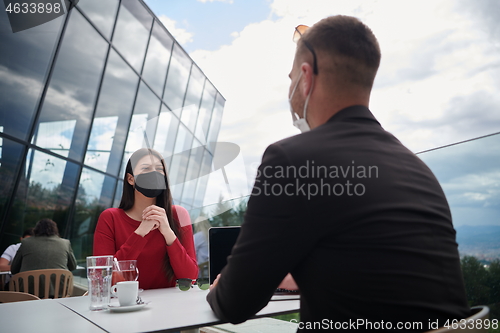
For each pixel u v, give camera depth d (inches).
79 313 39.0
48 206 208.4
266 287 22.7
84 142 234.1
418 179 24.8
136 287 41.4
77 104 220.8
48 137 201.5
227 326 92.1
